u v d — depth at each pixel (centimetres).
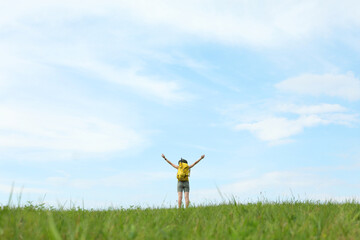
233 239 400
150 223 497
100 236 412
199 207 753
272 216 553
